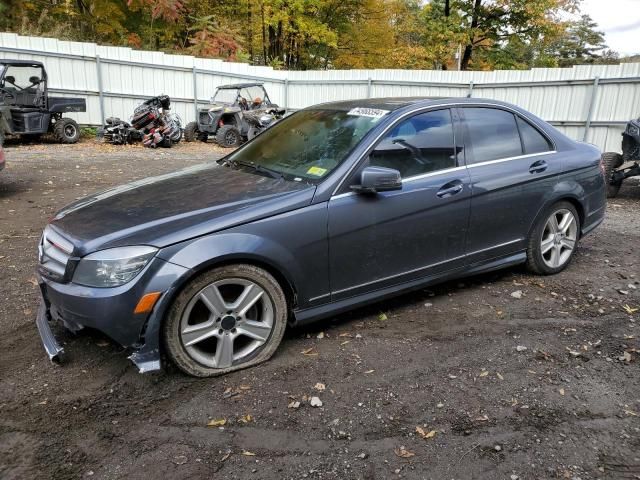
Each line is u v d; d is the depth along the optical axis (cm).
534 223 459
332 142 384
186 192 356
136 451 254
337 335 371
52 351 313
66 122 1460
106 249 293
